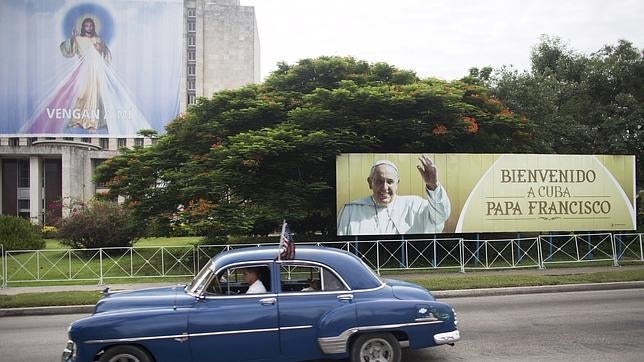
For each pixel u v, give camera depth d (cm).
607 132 2922
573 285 1477
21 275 1828
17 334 1038
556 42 3619
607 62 3189
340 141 1889
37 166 7106
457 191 1967
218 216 1800
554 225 2020
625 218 2066
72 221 2312
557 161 2033
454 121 2042
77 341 629
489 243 2114
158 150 2234
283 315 664
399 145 2103
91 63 8375
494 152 2309
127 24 8469
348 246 1873
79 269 1945
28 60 8238
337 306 676
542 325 1000
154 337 637
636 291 1440
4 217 2561
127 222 2266
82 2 8406
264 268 693
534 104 2780
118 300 678
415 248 1972
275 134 1781
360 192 1916
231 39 10031
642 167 2970
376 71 2294
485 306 1225
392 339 679
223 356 652
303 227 2206
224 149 1838
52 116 8250
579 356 779
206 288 670
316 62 2284
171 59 8569
